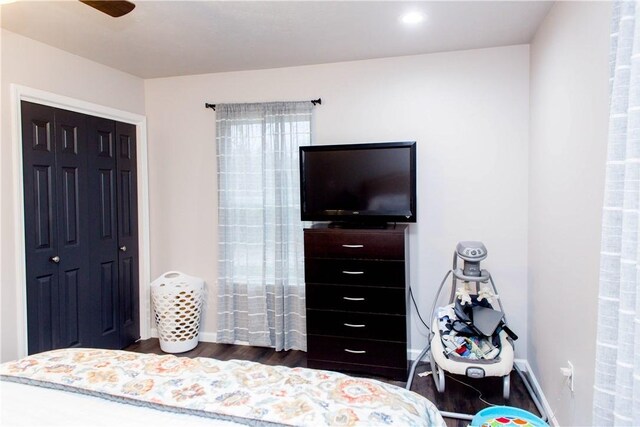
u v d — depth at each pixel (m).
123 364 1.49
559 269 2.16
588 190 1.72
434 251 3.20
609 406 1.23
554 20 2.25
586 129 1.74
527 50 2.95
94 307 3.22
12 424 1.19
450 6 2.31
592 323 1.68
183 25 2.53
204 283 3.74
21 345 2.61
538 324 2.65
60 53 2.92
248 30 2.62
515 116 2.99
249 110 3.48
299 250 3.42
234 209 3.57
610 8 1.48
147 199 3.78
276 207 3.39
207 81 3.62
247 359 3.34
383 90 3.24
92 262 3.20
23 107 2.65
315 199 3.15
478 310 2.69
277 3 2.25
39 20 2.42
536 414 2.47
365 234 2.88
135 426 1.17
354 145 3.04
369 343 2.92
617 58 1.18
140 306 3.76
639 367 1.02
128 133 3.59
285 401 1.22
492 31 2.69
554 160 2.25
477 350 2.49
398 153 2.96
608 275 1.23
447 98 3.12
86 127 3.14
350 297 2.94
